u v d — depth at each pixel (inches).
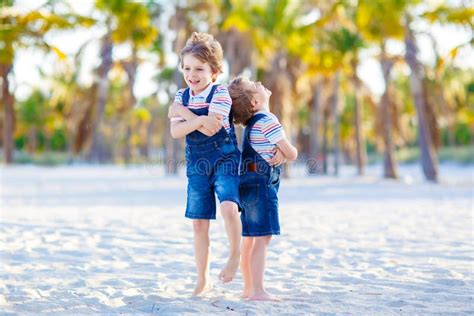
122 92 2203.5
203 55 174.9
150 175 1194.0
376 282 205.6
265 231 179.5
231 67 1152.2
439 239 309.9
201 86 176.9
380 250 275.3
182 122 177.5
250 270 183.5
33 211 459.8
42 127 2716.5
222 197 172.6
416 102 1013.2
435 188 782.5
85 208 492.7
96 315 156.6
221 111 173.5
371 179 1079.0
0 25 1034.7
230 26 1103.6
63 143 3341.5
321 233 334.0
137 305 170.9
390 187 814.5
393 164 1089.4
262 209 179.9
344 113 2210.9
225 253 266.5
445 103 1134.4
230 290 195.3
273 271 226.1
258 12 1131.9
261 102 185.0
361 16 1010.1
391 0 967.6
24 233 326.3
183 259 252.8
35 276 212.5
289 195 661.3
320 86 1390.3
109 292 187.6
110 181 957.2
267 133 178.4
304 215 437.7
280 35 1128.2
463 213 446.3
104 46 1228.5
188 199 181.6
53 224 371.2
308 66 1237.1
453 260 248.8
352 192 711.1
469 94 2025.1
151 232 338.3
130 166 1817.2
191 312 160.4
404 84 2017.7
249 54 1134.4
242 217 182.9
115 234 328.5
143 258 254.8
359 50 1206.9
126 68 1323.8
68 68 1149.1
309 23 1143.6
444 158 1855.3
